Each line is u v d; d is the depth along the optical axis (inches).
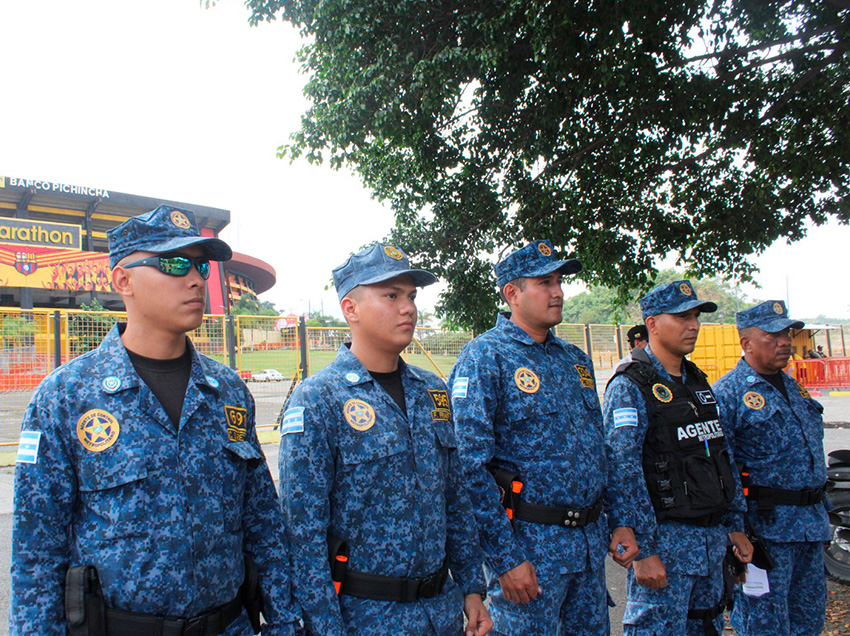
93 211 1535.4
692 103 218.2
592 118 229.0
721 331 621.0
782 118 231.1
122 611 59.4
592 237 243.0
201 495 65.1
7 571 177.2
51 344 359.3
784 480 124.1
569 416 101.2
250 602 69.9
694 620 113.7
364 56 208.8
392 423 81.3
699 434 113.1
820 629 126.3
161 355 68.9
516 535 96.2
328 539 77.0
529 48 202.4
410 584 76.2
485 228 241.0
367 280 83.8
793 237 247.8
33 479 60.1
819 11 210.4
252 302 2260.1
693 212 248.7
